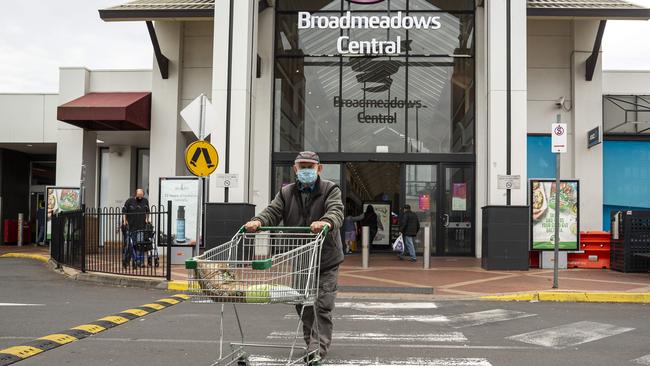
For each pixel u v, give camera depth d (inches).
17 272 580.7
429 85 755.4
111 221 530.9
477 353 249.1
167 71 768.3
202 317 334.3
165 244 530.6
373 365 227.1
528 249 577.9
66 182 813.9
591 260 611.8
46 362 227.0
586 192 730.8
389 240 778.8
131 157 925.8
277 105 759.7
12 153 1036.5
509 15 592.4
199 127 458.0
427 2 760.3
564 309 379.6
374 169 778.2
